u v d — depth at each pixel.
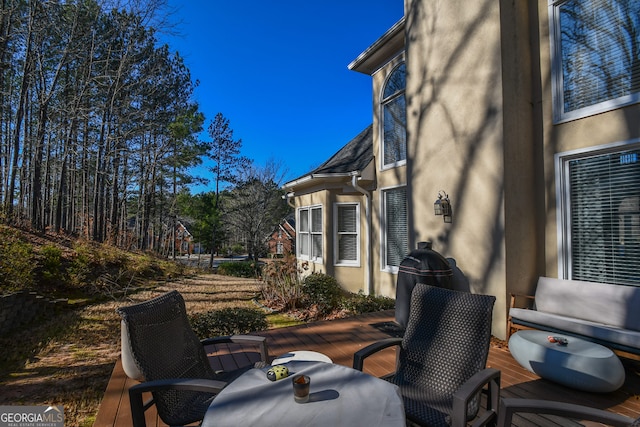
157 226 24.91
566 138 4.55
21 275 7.14
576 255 4.50
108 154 16.48
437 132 5.83
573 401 2.98
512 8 4.87
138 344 2.30
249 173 28.06
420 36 6.32
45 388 3.93
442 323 2.63
